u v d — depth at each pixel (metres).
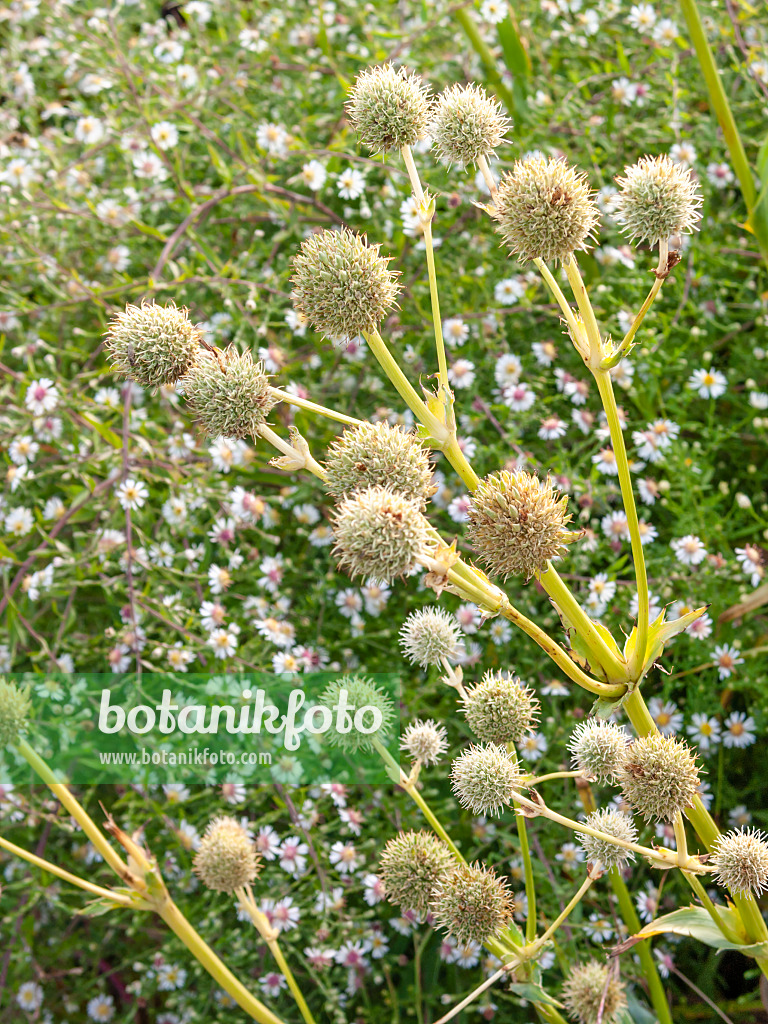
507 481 0.24
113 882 0.40
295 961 0.39
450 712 0.39
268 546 0.42
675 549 0.39
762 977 0.36
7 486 0.42
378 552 0.22
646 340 0.40
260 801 0.38
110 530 0.40
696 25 0.37
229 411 0.24
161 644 0.37
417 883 0.29
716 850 0.26
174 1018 0.39
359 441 0.24
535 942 0.28
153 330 0.25
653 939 0.38
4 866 0.40
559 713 0.38
